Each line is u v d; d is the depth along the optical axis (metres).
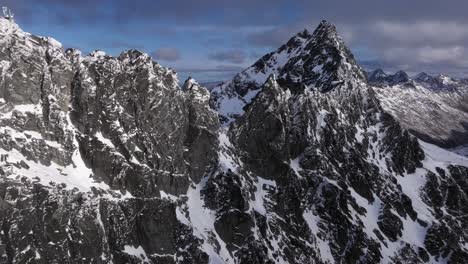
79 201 88.31
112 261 92.00
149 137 110.69
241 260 116.00
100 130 103.25
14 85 92.56
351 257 140.12
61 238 83.12
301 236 136.00
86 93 100.88
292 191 141.88
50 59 99.31
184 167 119.44
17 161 85.56
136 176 102.44
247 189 130.00
